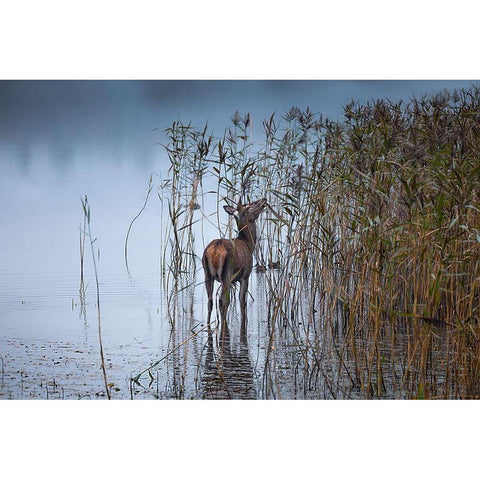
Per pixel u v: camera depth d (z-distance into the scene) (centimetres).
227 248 2627
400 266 2453
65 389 2056
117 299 3031
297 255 2828
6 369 2217
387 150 2308
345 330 2597
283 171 3309
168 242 4125
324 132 3241
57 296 3048
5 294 3066
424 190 2186
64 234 4372
